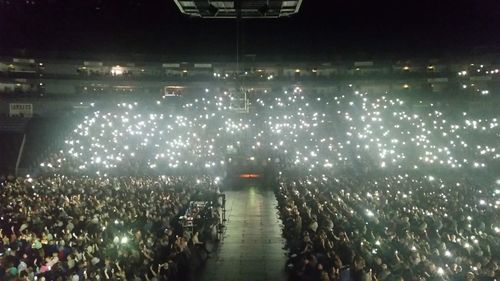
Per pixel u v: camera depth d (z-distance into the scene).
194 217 27.81
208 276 22.98
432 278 17.22
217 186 39.34
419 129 47.97
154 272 20.50
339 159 46.06
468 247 20.03
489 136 46.50
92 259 19.61
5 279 17.58
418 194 32.94
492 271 17.36
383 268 18.11
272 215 36.66
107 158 43.09
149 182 39.28
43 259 19.50
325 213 27.27
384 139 47.41
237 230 32.03
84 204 29.39
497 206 27.61
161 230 25.86
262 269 24.02
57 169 46.03
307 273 21.22
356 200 31.25
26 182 38.41
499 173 42.28
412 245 20.41
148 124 49.44
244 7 8.80
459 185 35.78
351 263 19.06
